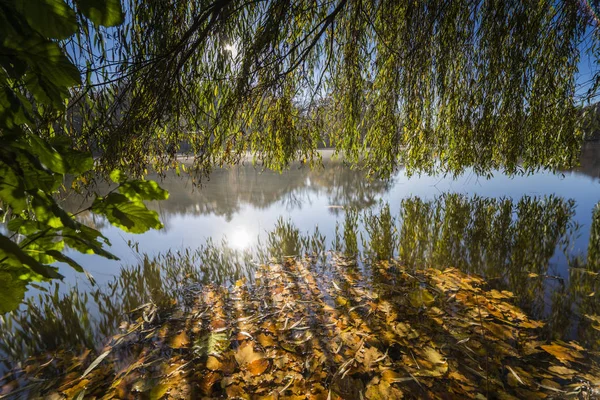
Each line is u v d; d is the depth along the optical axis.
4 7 0.49
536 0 2.62
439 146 3.41
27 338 2.10
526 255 3.48
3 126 0.55
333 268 3.24
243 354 1.83
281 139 2.92
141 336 2.11
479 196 6.87
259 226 4.93
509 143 3.18
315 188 8.57
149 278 3.05
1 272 0.51
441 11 2.44
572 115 3.01
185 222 5.24
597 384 1.54
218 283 2.94
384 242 3.98
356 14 2.38
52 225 0.61
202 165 2.77
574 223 4.66
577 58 2.82
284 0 2.13
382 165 3.46
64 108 0.62
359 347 1.87
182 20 2.12
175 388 1.59
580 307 2.35
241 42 2.51
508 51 2.72
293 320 2.21
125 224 0.68
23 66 0.54
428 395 1.50
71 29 0.52
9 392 1.65
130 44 2.06
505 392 1.51
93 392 1.62
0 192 0.53
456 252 3.63
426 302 2.40
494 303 2.38
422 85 2.82
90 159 0.67
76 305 2.51
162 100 2.06
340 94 3.02
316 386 1.58
